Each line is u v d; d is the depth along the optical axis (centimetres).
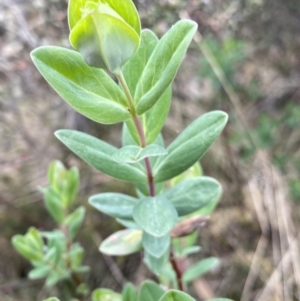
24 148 32
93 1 9
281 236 30
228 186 33
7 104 32
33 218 31
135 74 12
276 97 37
